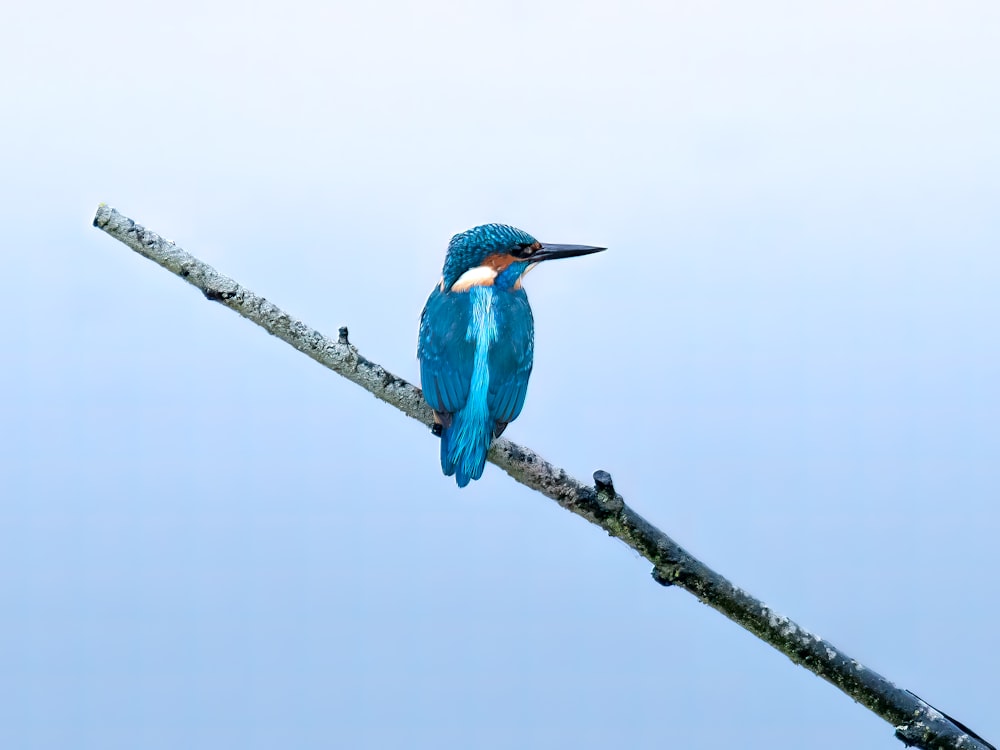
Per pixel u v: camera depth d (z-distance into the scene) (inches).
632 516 287.0
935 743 278.8
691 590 288.2
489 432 309.7
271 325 295.0
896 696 280.8
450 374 320.2
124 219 280.2
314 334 299.4
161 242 281.0
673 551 287.3
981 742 279.0
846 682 284.0
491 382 323.3
